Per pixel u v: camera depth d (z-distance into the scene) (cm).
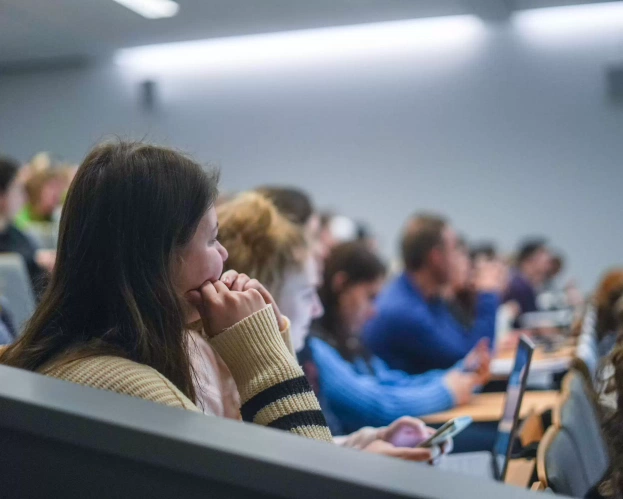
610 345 305
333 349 244
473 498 35
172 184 95
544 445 139
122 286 92
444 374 282
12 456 43
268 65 809
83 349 89
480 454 182
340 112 789
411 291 323
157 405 44
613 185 713
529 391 272
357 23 741
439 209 761
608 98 711
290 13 694
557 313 586
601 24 710
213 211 102
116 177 94
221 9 677
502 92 739
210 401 111
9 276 244
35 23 716
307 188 802
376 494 35
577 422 164
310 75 797
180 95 840
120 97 859
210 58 827
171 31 752
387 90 773
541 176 732
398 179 773
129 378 84
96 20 710
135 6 669
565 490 129
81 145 873
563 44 721
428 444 128
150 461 40
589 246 720
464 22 740
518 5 686
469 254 570
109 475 41
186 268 98
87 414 41
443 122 758
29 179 400
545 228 732
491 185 746
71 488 42
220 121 827
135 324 91
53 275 96
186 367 94
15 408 43
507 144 740
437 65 757
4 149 893
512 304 602
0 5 658
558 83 724
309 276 163
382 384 259
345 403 229
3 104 894
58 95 877
